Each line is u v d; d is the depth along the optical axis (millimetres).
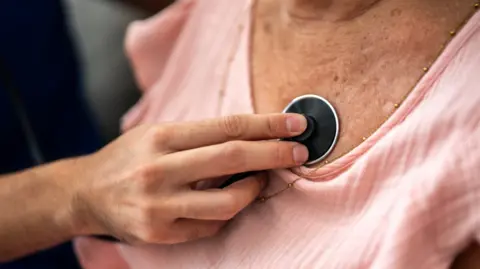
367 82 543
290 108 586
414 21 528
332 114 556
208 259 610
